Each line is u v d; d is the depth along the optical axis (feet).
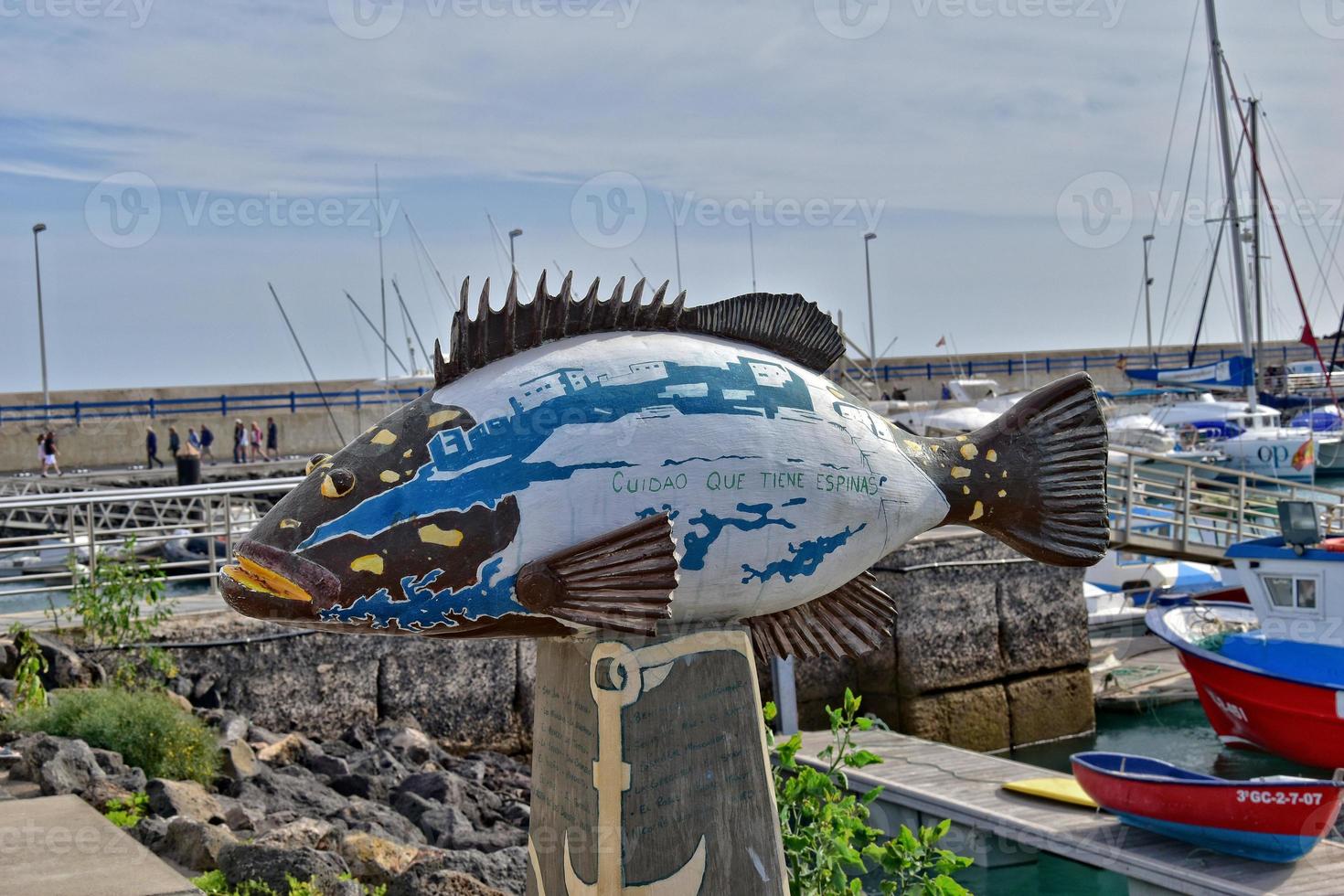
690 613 13.61
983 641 52.37
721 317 13.88
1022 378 160.25
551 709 14.44
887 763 39.19
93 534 38.45
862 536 13.82
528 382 12.87
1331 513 58.23
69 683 34.42
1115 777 31.55
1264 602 48.47
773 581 13.43
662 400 12.94
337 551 12.46
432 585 12.52
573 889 13.80
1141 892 30.17
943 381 155.12
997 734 52.37
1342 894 27.96
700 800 13.67
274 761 33.81
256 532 12.76
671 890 13.51
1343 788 28.68
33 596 62.18
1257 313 128.67
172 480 102.01
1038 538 14.70
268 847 21.65
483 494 12.48
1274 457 112.98
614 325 13.50
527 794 36.83
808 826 19.02
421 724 40.42
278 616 12.65
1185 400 129.49
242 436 114.21
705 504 12.88
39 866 17.16
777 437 13.24
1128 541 50.93
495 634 13.26
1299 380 136.46
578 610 12.36
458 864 24.93
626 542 12.32
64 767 25.52
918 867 19.04
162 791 25.66
